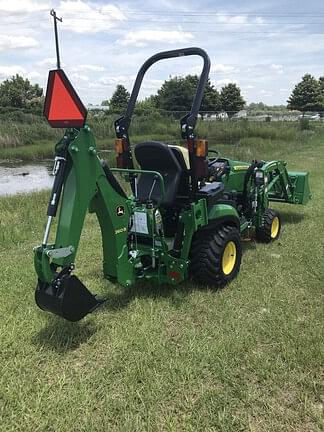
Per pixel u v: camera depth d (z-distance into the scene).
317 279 4.21
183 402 2.51
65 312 2.88
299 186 6.29
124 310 3.58
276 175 5.80
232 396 2.56
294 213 6.74
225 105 61.38
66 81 2.70
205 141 3.56
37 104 49.84
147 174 3.79
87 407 2.46
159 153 3.64
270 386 2.64
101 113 35.47
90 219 6.60
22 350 3.01
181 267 3.65
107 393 2.59
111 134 24.42
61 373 2.79
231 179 4.91
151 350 2.99
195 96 3.56
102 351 3.02
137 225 3.58
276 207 7.12
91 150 2.99
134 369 2.79
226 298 3.81
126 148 3.88
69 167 2.93
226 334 3.21
